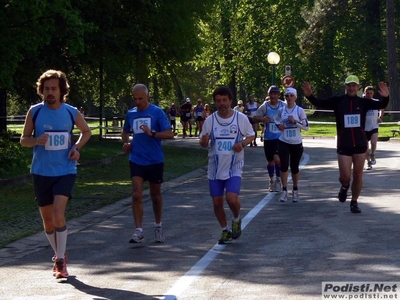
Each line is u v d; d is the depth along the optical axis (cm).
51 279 849
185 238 1084
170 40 3412
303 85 1283
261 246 992
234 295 734
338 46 5856
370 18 5875
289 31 5831
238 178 1003
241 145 992
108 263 926
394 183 1716
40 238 1143
